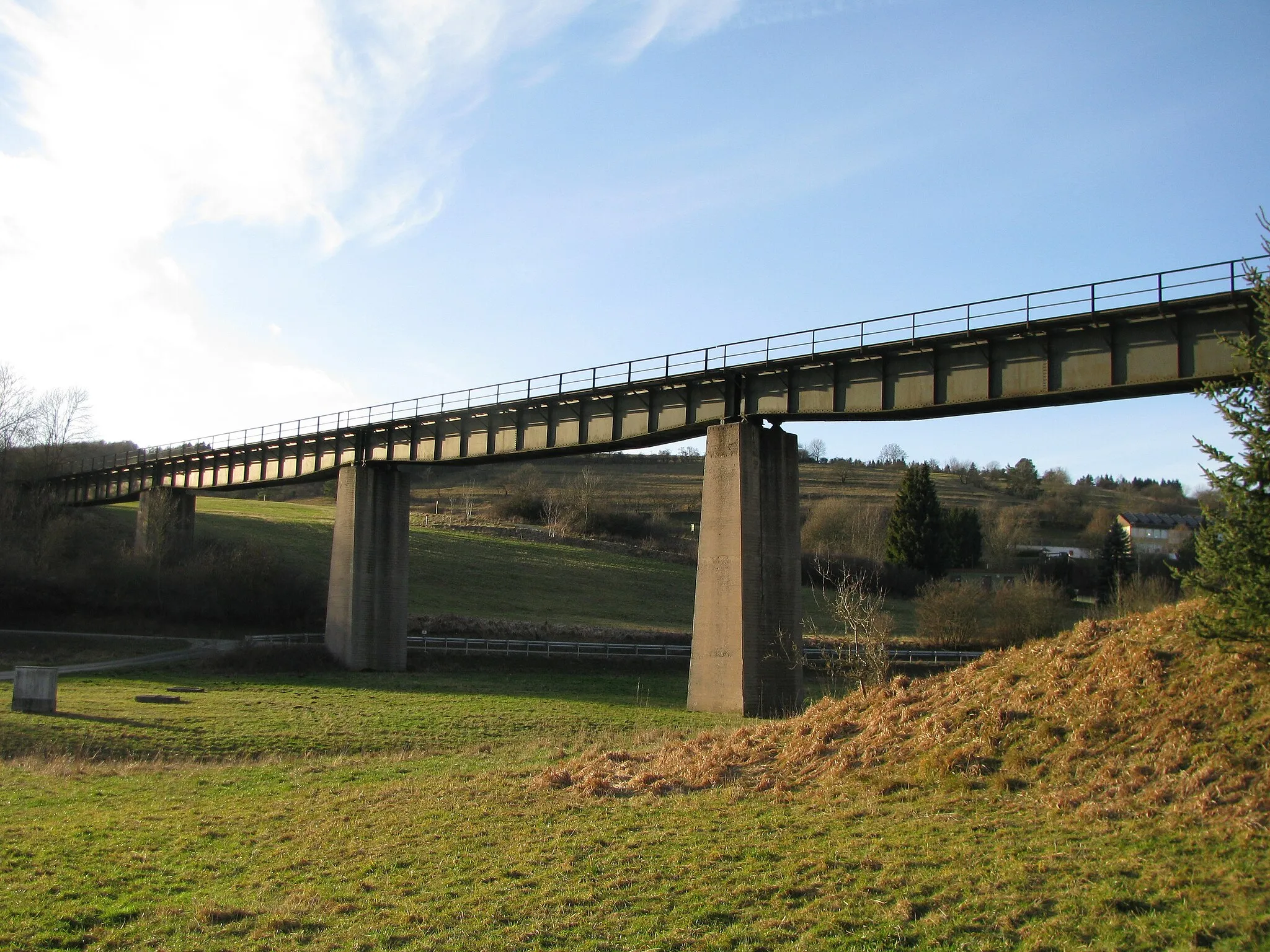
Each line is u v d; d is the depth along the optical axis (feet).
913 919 46.01
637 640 244.42
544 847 61.11
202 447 247.91
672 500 506.07
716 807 68.18
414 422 195.00
